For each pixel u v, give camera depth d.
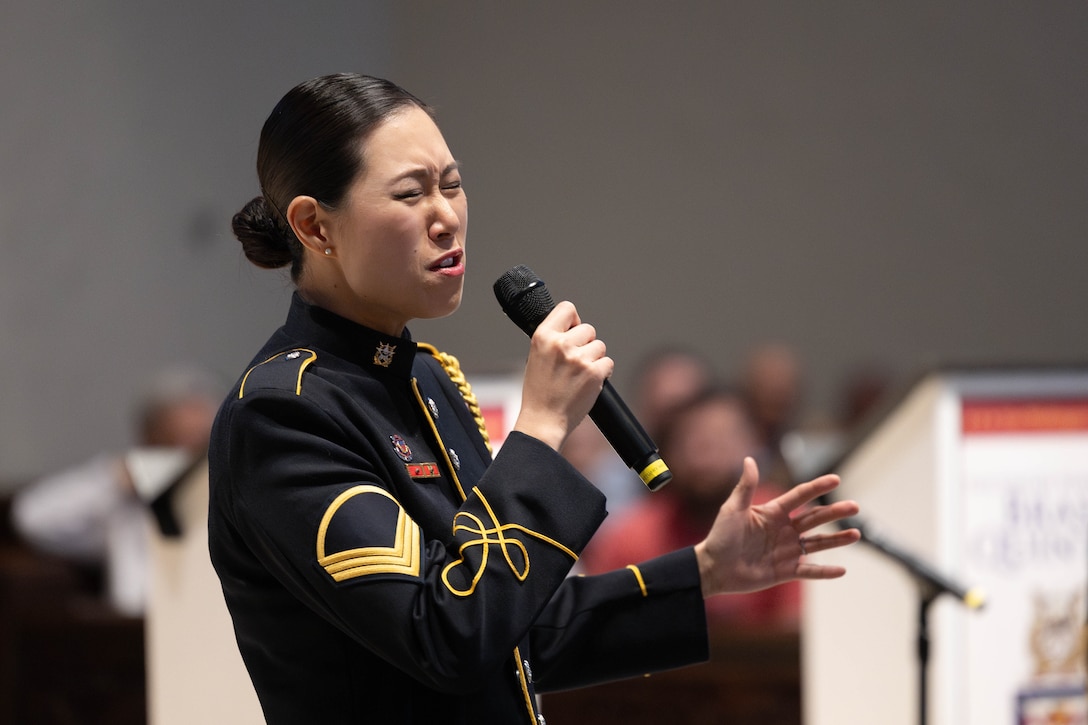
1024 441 9.26
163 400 16.02
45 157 21.42
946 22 24.50
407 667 4.39
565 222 26.66
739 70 25.69
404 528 4.55
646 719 12.30
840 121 25.11
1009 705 9.25
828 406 25.12
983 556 9.18
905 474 9.41
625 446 5.18
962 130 24.45
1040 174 24.09
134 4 22.89
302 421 4.65
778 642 12.12
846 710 9.95
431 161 4.87
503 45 27.19
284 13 25.77
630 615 5.59
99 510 16.12
